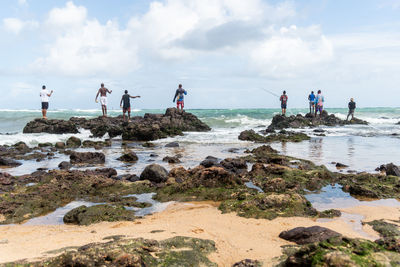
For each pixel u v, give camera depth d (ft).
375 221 16.56
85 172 28.81
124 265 10.15
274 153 43.04
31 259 10.81
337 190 24.27
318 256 9.52
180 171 27.99
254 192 22.06
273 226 15.93
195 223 16.62
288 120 97.19
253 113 161.68
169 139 65.51
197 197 22.24
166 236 14.17
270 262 11.00
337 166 33.35
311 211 18.11
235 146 53.21
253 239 13.99
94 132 70.59
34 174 29.37
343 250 9.99
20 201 20.80
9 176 27.37
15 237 14.93
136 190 24.31
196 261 11.30
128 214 18.78
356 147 49.49
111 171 29.35
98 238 14.20
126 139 65.10
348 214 18.22
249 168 33.27
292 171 28.19
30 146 53.98
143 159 39.83
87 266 9.93
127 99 80.89
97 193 23.79
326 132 77.05
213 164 30.40
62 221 18.12
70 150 48.47
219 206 20.06
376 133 73.15
